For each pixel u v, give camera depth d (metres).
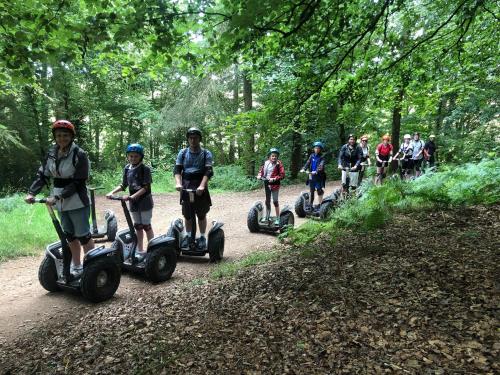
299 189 17.02
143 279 5.95
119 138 26.31
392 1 4.86
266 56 5.07
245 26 3.65
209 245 6.64
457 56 6.42
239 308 3.95
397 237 5.60
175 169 6.48
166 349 3.27
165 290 5.20
